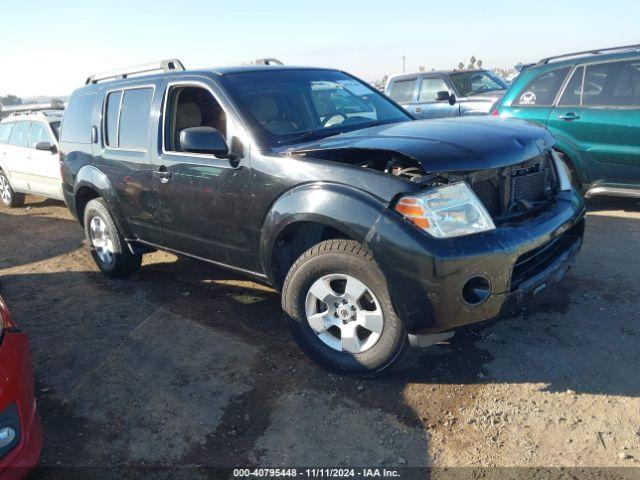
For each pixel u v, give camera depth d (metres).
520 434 2.72
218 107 4.26
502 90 10.10
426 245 2.77
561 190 3.70
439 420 2.87
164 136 4.24
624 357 3.26
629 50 5.93
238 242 3.77
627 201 6.71
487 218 2.91
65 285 5.40
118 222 4.96
